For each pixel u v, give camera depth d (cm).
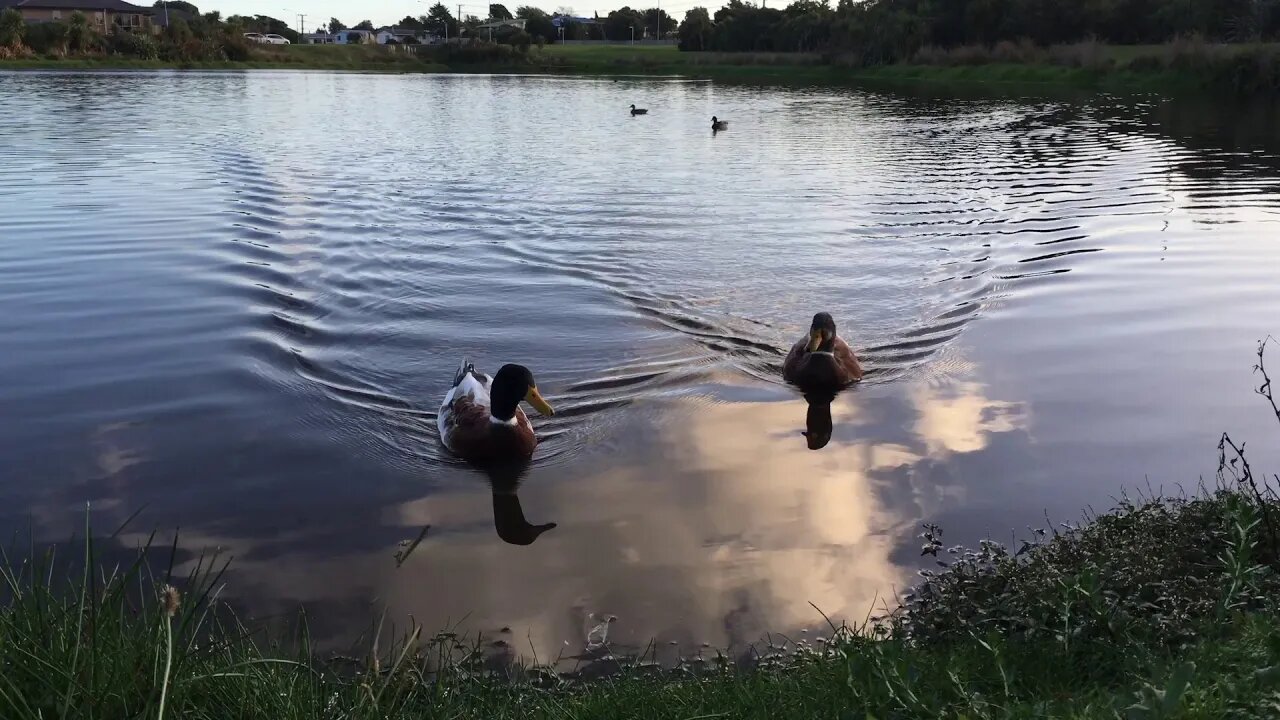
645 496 798
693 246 1645
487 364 1108
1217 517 620
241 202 1967
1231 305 1287
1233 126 3550
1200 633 473
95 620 401
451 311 1283
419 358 1122
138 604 610
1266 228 1744
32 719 354
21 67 7512
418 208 1944
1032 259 1548
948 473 822
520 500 796
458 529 744
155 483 805
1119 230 1745
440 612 625
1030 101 4747
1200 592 527
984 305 1313
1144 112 4125
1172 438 877
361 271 1453
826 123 3819
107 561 676
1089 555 605
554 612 626
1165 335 1173
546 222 1825
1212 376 1032
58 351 1098
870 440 902
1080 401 974
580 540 724
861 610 620
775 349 1174
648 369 1105
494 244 1638
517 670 564
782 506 773
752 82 6850
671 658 576
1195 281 1403
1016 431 905
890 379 1068
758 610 625
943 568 667
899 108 4484
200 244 1591
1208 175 2384
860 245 1653
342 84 6631
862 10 8356
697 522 749
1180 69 5381
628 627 609
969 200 2064
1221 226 1766
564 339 1192
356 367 1088
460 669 561
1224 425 902
